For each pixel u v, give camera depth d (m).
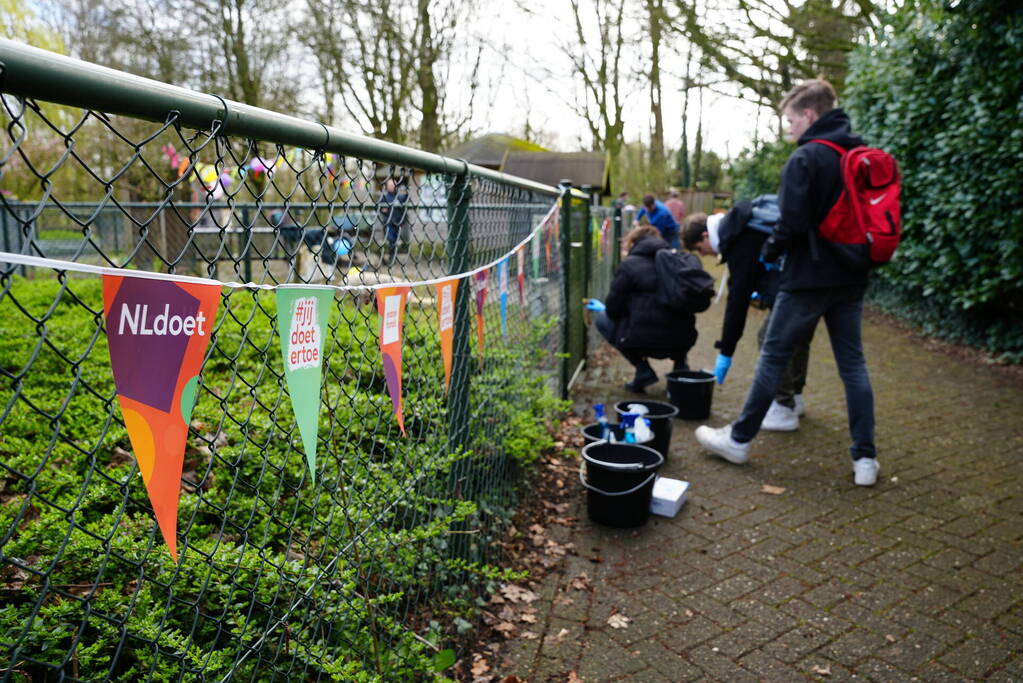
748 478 3.95
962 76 6.49
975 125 6.12
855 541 3.19
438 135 19.03
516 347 3.69
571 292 5.60
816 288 3.69
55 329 4.14
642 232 5.59
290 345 1.22
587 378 6.35
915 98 7.25
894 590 2.79
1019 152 5.68
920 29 7.04
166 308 0.94
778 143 14.95
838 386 5.93
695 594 2.78
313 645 1.60
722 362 4.74
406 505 2.17
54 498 1.88
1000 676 2.28
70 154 0.88
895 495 3.67
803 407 5.00
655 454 3.53
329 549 1.82
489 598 2.72
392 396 1.67
